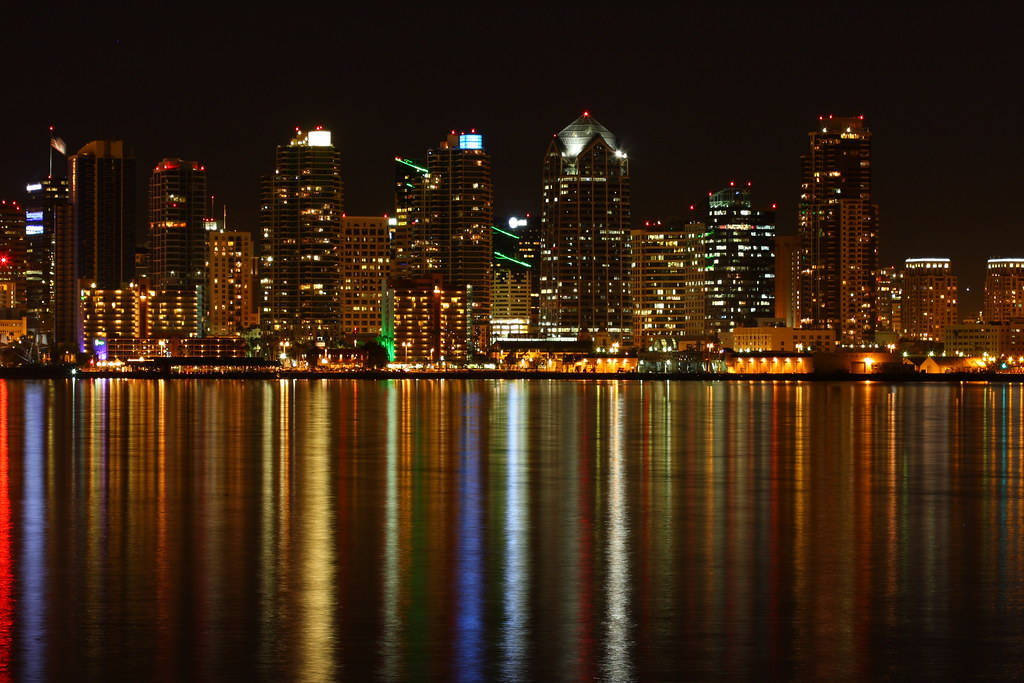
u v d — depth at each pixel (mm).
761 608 46094
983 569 53562
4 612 45062
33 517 68750
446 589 49156
